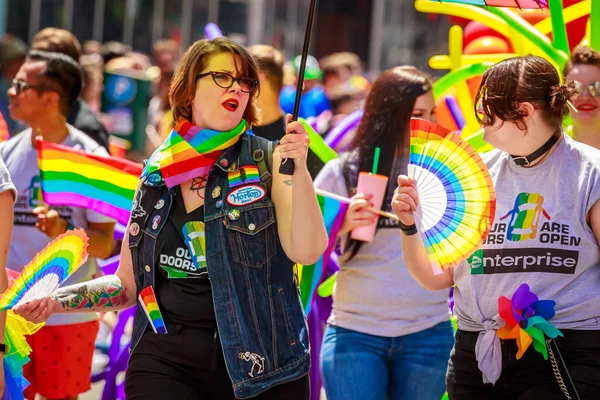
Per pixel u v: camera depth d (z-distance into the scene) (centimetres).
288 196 551
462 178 561
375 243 699
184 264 551
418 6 893
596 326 540
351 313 699
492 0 634
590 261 541
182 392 544
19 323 577
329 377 695
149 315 548
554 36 834
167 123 1348
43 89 793
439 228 566
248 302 543
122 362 838
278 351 544
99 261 852
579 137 721
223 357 543
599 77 712
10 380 570
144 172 568
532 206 549
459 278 571
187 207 558
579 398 533
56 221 762
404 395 695
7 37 1656
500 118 543
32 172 787
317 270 740
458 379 577
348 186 730
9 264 783
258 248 547
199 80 562
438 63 962
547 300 536
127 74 1496
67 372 784
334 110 1549
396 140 720
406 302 689
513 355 549
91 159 774
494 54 970
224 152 561
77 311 574
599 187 536
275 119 893
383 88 726
